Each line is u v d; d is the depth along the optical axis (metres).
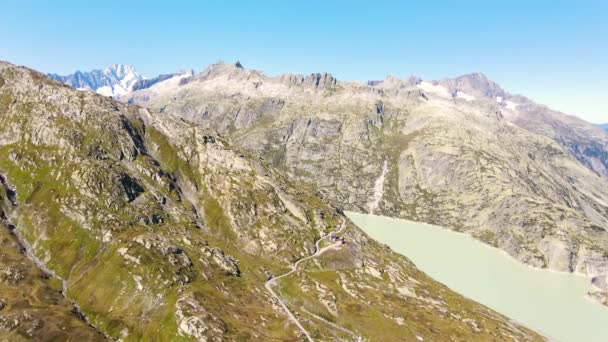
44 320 188.38
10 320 183.38
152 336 190.75
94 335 187.00
